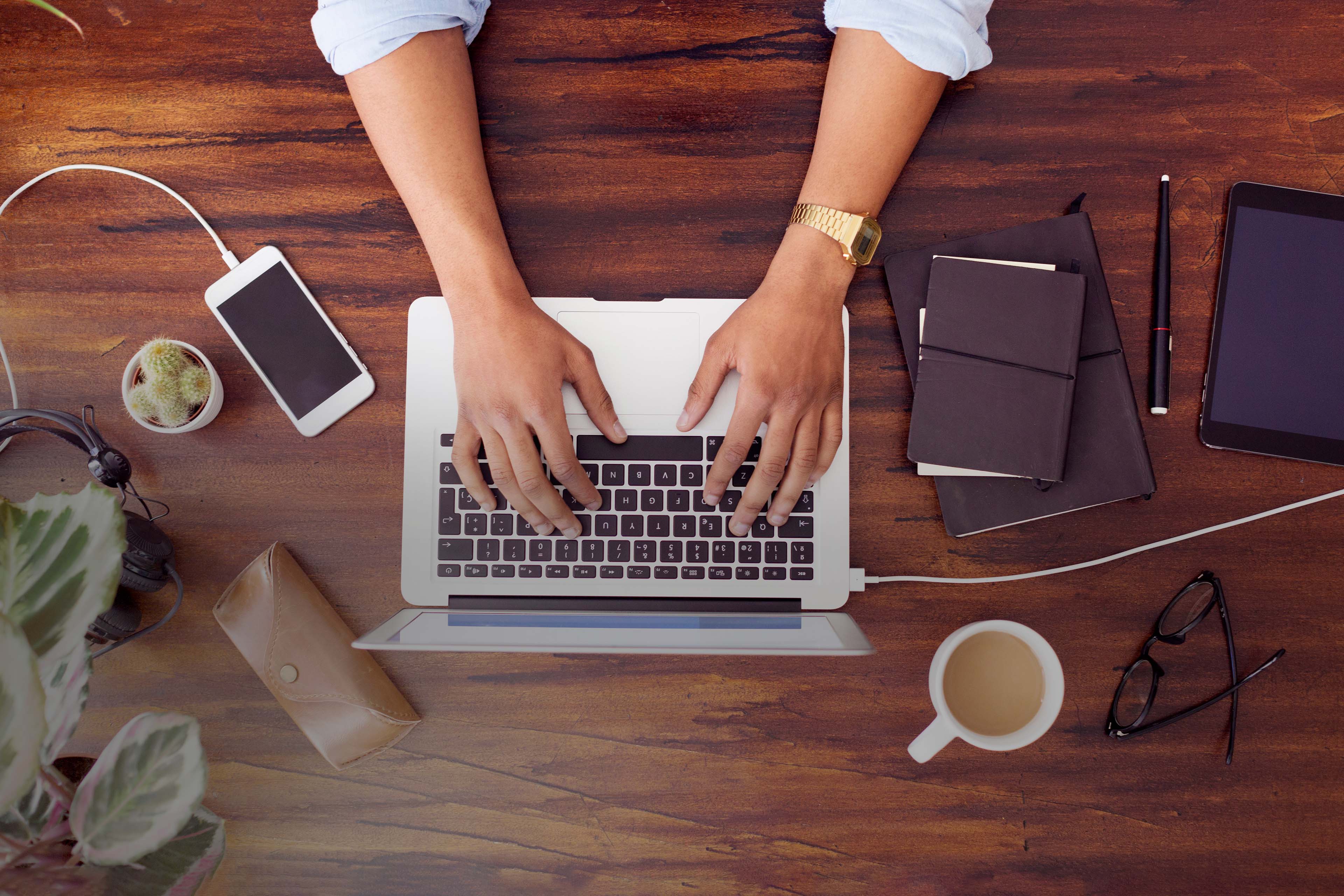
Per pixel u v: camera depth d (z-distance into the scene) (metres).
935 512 0.80
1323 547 0.80
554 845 0.78
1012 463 0.77
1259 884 0.76
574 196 0.83
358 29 0.74
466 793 0.78
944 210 0.83
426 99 0.77
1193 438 0.81
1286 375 0.80
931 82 0.77
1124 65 0.83
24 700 0.34
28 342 0.82
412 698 0.79
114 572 0.41
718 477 0.76
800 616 0.75
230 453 0.81
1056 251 0.81
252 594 0.77
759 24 0.84
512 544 0.79
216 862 0.48
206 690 0.79
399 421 0.82
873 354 0.82
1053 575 0.80
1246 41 0.83
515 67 0.84
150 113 0.83
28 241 0.83
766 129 0.84
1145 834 0.77
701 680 0.79
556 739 0.79
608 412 0.78
